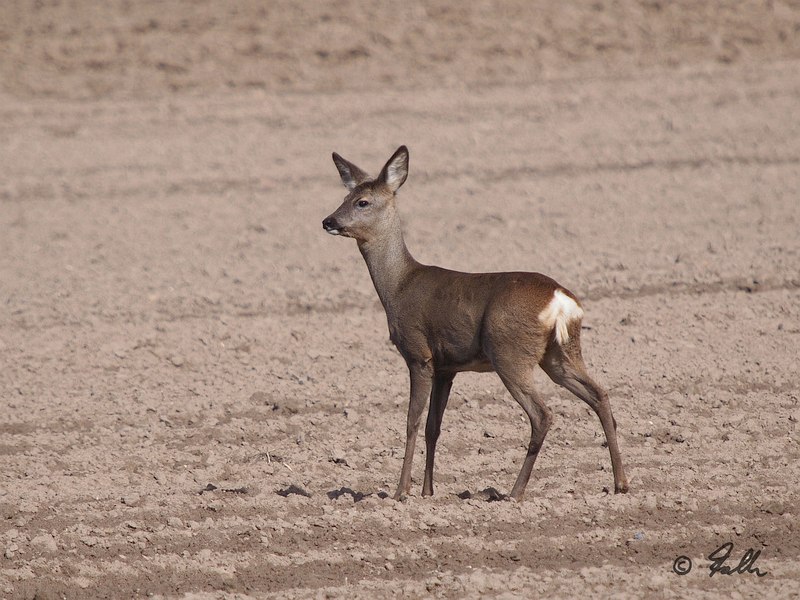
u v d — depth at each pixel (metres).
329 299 39.19
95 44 73.75
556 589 20.23
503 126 61.88
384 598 20.20
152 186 54.75
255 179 55.22
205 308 38.91
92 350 35.12
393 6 78.56
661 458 26.23
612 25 75.62
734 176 52.34
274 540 22.55
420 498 24.08
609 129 60.53
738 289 38.44
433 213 49.34
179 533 22.83
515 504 23.20
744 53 71.56
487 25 75.81
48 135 62.66
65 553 22.36
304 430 29.14
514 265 41.47
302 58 72.06
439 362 23.83
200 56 72.38
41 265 44.16
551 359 23.09
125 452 28.08
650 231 45.34
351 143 59.78
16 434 29.36
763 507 23.38
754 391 30.28
